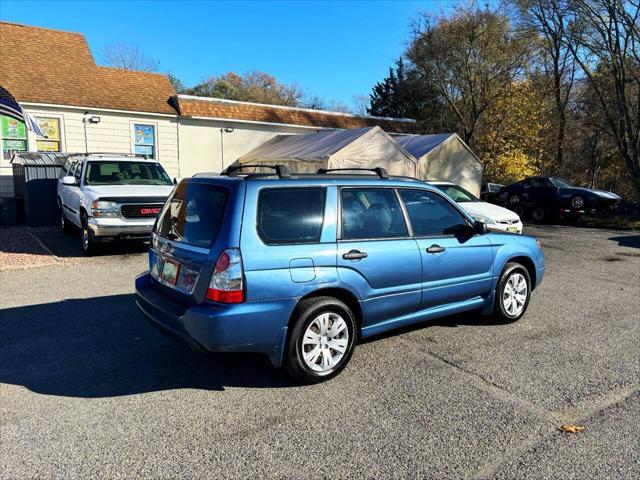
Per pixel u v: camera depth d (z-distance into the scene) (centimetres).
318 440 318
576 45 2133
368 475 282
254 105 1997
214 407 362
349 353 418
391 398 376
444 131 3156
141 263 882
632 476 280
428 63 2770
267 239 378
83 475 280
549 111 2712
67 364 438
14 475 279
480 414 352
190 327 365
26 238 1133
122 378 410
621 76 1961
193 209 411
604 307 639
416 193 484
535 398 377
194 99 1834
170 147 1770
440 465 292
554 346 489
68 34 1806
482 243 523
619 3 1845
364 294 425
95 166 1034
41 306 615
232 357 458
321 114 2184
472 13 2548
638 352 475
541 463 293
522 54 2528
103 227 888
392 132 2339
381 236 443
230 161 1906
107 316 578
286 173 416
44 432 325
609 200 1708
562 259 1010
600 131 2677
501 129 2692
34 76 1570
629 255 1070
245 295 363
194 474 282
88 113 1581
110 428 331
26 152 1383
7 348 476
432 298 479
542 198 1845
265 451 305
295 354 388
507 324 561
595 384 402
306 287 388
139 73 1847
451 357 459
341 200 425
